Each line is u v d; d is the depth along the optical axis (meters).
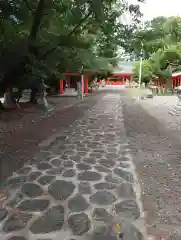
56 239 2.63
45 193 3.64
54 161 5.01
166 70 29.30
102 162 4.96
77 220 2.97
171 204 3.34
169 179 4.12
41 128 8.23
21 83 10.44
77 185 3.92
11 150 5.70
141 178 4.18
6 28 9.34
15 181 4.04
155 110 12.78
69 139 6.79
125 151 5.69
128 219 3.00
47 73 10.41
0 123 8.88
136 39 11.18
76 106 14.84
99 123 9.23
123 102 17.30
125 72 49.94
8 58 8.20
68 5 9.52
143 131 7.74
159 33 11.17
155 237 2.68
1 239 2.63
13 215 3.06
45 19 10.16
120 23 10.38
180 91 25.67
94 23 10.48
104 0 9.16
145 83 43.56
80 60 13.13
